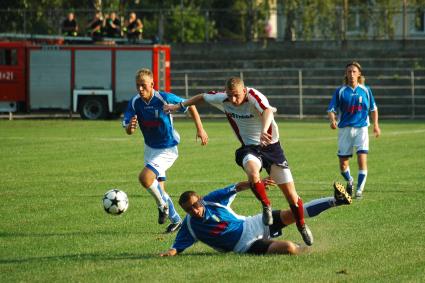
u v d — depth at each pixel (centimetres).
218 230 2192
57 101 9062
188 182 3800
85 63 9019
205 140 2694
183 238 2220
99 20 9406
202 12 11419
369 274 1973
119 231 2609
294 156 4944
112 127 7531
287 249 2177
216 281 1919
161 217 2622
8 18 11469
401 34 11225
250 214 2897
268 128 2256
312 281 1909
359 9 10806
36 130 7150
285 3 10969
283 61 10325
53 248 2342
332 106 3466
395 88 9350
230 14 11688
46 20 11350
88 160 4794
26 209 3055
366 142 3397
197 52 10825
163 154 2747
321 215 2839
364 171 3350
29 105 9106
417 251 2231
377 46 10381
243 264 2078
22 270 2066
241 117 2316
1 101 9106
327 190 3522
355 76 3472
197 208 2159
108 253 2266
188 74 10294
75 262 2148
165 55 9131
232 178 3934
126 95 9006
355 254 2192
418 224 2659
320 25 10744
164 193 2631
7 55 9075
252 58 10694
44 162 4684
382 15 10706
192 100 2414
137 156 5022
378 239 2403
